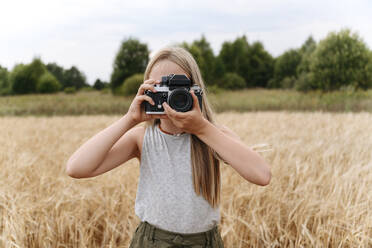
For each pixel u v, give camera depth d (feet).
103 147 3.78
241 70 125.29
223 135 3.77
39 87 96.17
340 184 10.25
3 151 16.40
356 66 70.95
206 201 4.08
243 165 3.69
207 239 4.12
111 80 95.45
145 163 4.19
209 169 4.11
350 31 72.28
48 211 9.72
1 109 71.15
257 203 9.32
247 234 8.74
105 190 11.14
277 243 7.84
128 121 3.96
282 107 69.21
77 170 3.68
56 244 8.36
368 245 7.93
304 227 7.84
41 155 17.46
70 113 73.46
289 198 9.96
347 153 15.37
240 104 74.18
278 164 13.00
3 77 93.45
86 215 9.66
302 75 83.41
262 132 24.73
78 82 109.29
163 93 3.81
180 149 4.09
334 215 8.62
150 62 4.43
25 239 8.03
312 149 16.08
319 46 76.84
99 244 9.18
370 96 63.72
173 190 3.96
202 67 99.66
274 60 126.62
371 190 9.50
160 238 4.01
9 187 10.41
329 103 63.93
